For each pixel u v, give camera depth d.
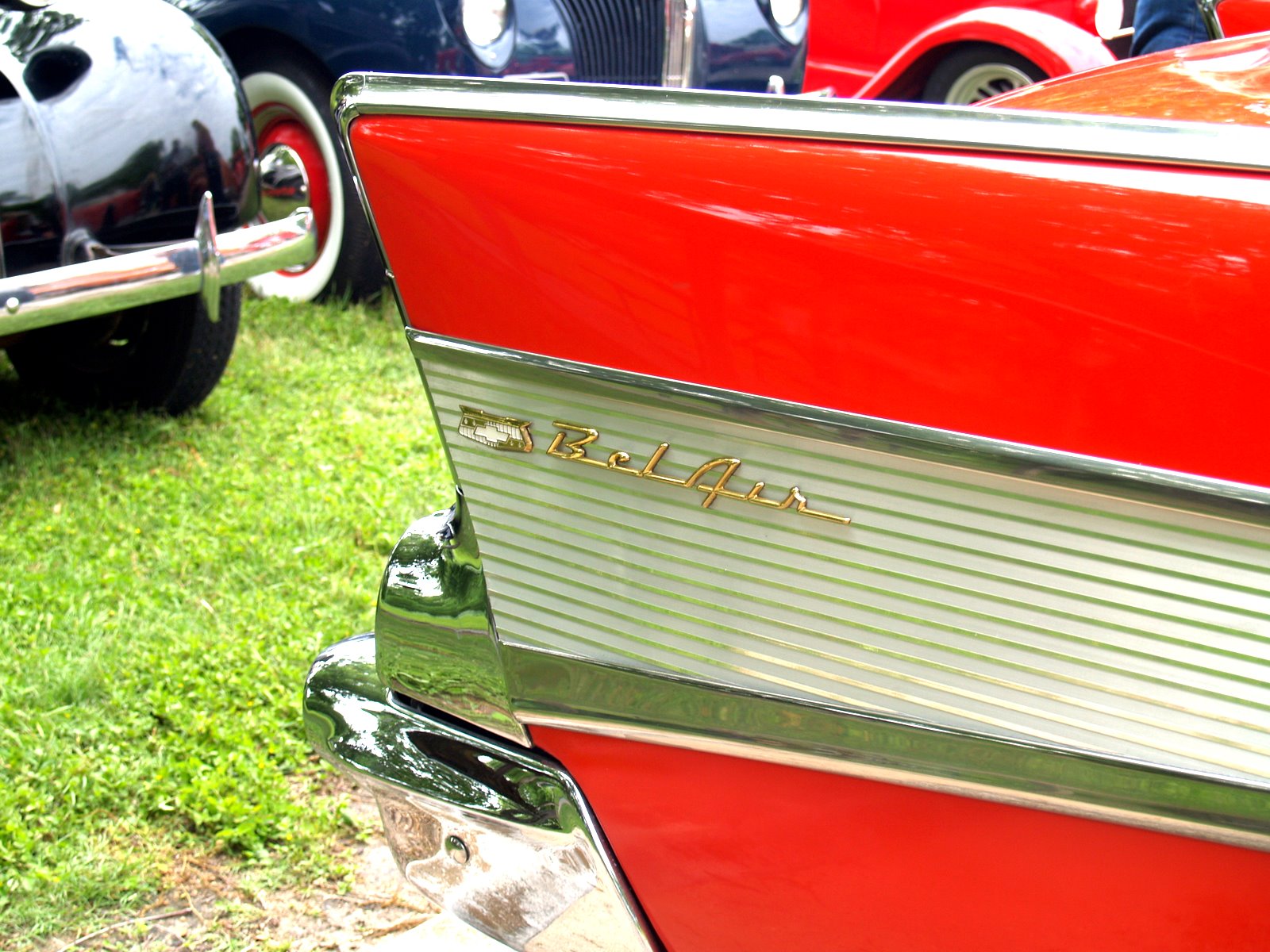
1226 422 0.94
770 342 1.09
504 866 1.43
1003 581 1.03
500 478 1.27
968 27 5.25
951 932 1.19
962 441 1.02
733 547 1.15
